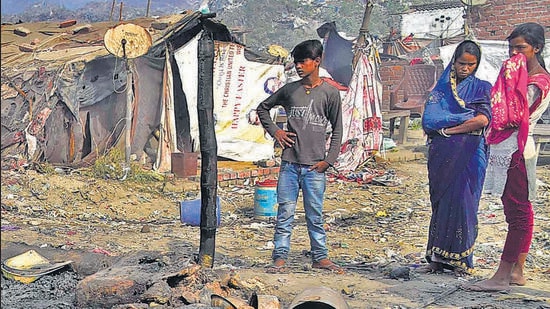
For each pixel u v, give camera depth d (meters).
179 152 11.80
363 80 12.55
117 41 10.88
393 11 21.64
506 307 4.27
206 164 4.54
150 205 9.41
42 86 11.29
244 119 12.95
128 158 11.01
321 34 15.69
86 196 9.34
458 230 5.21
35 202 8.80
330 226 8.20
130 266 4.37
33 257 4.99
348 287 4.77
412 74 15.55
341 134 5.39
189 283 4.12
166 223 8.38
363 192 10.64
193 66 12.26
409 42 20.61
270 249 6.80
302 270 5.36
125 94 11.69
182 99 12.45
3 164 10.37
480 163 5.12
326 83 5.36
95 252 5.56
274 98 5.42
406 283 4.94
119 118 11.70
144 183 10.55
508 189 4.75
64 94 11.25
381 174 11.95
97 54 11.59
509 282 4.81
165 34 11.98
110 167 10.59
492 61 10.41
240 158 12.81
